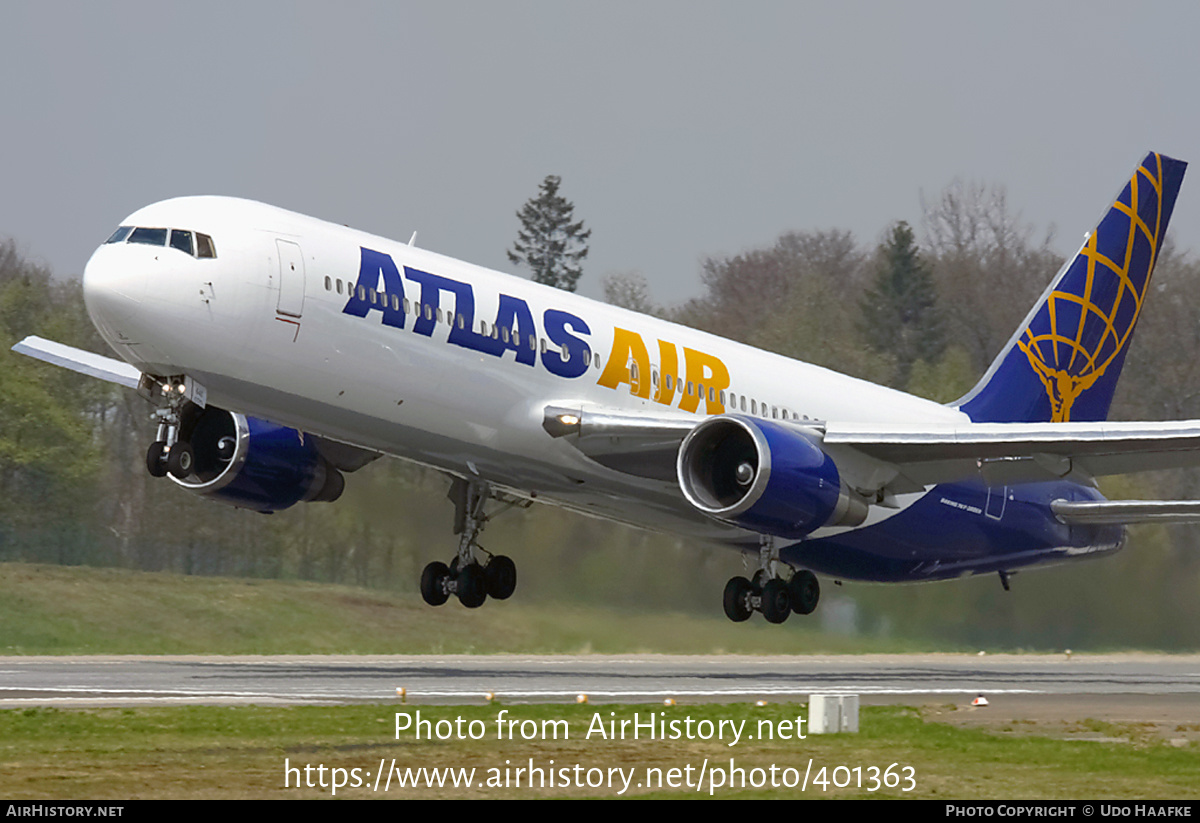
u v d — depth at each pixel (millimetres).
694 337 91250
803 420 94500
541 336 80312
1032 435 79625
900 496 94500
